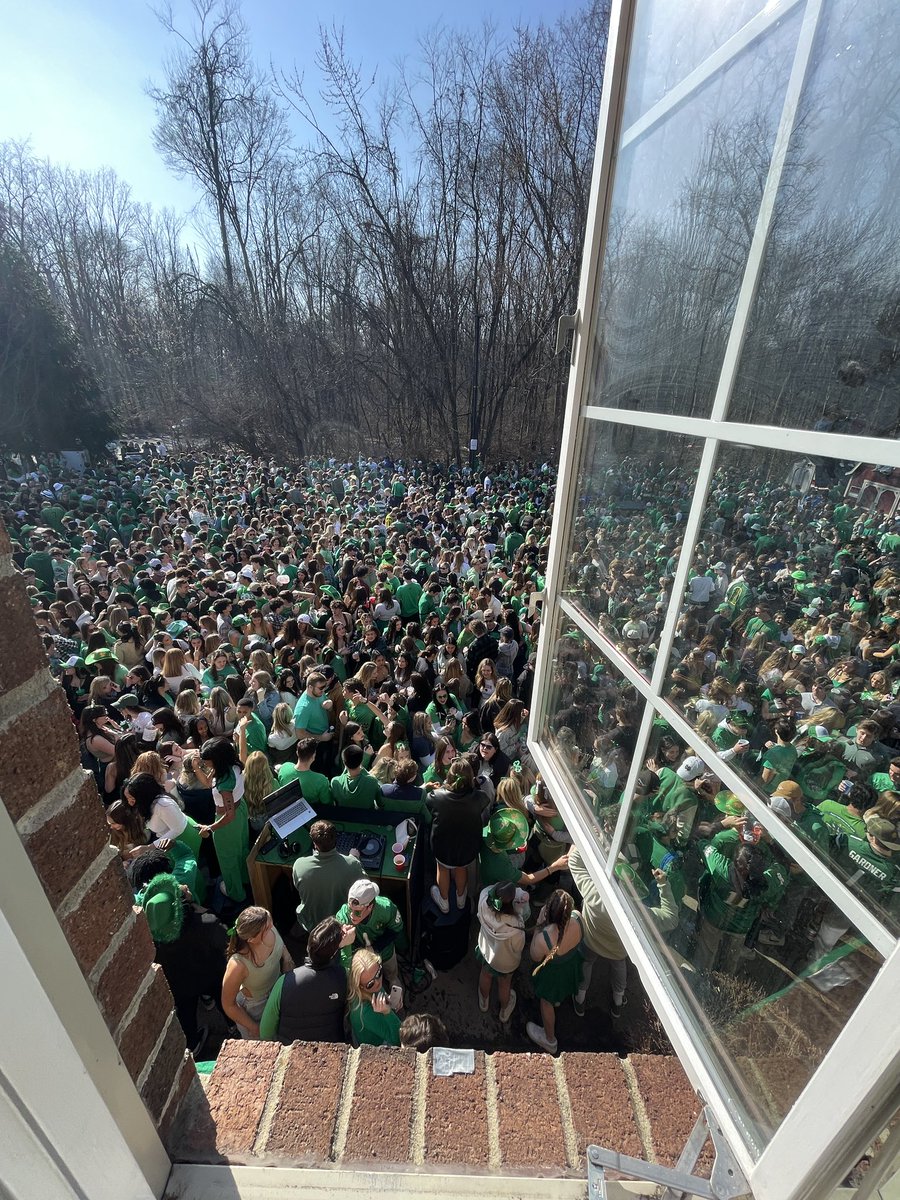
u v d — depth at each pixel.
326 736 5.23
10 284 22.89
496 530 14.45
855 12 0.82
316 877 3.37
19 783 0.74
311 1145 1.24
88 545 11.23
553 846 4.40
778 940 0.94
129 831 3.70
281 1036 2.61
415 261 25.31
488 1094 1.36
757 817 1.00
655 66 1.29
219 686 5.96
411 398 27.95
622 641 1.47
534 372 25.83
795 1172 0.80
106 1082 0.92
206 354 33.88
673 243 1.25
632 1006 3.92
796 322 0.94
